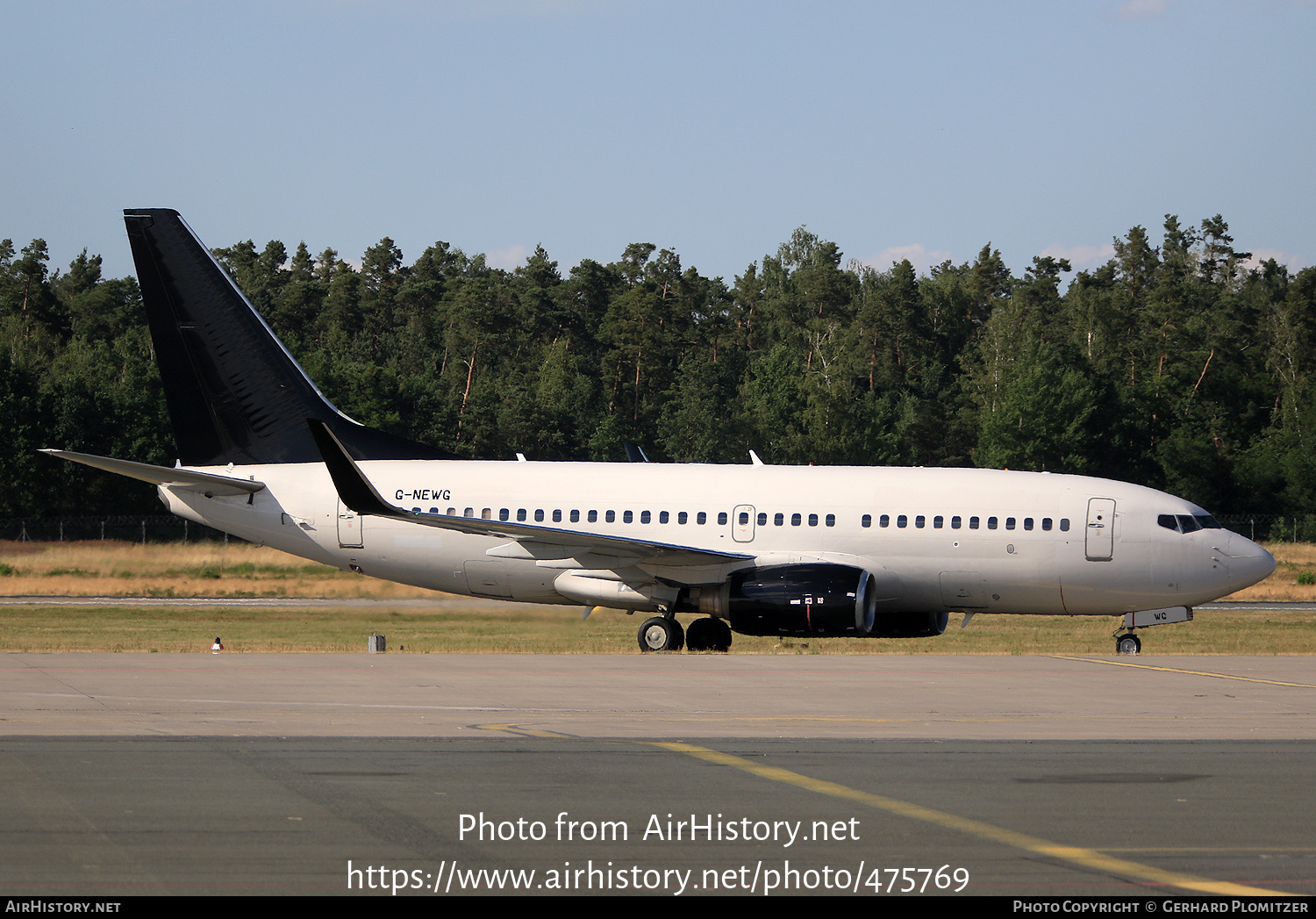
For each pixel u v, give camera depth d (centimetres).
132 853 1570
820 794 1973
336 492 5356
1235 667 4047
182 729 2539
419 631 5591
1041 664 4091
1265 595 8588
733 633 5838
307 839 1650
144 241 5462
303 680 3409
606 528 5181
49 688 3162
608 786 2017
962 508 5044
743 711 2914
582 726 2653
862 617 4797
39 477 13575
